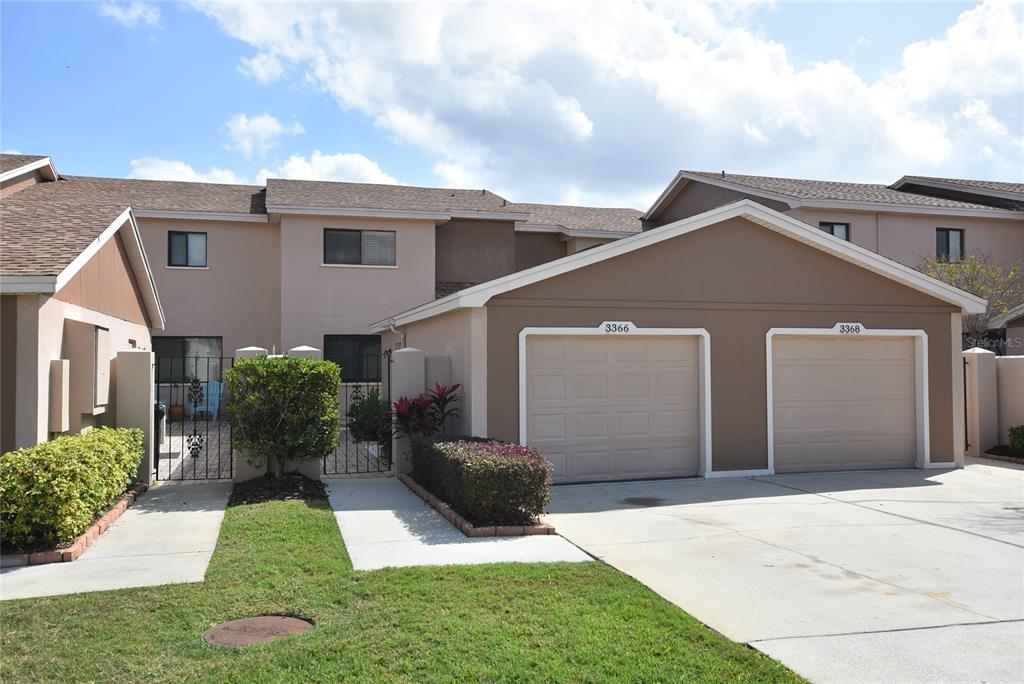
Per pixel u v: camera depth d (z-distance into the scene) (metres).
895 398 13.72
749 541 8.23
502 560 7.35
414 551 7.68
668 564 7.29
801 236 12.89
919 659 5.08
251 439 10.83
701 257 12.56
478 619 5.62
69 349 9.96
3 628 5.48
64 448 8.05
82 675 4.72
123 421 11.20
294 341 22.28
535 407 11.84
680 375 12.57
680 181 26.64
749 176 25.88
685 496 10.90
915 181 27.20
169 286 22.78
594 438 12.12
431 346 14.66
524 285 11.69
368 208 22.33
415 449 11.45
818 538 8.39
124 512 9.49
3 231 10.47
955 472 13.23
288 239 22.30
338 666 4.82
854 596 6.39
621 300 12.14
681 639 5.30
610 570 6.98
